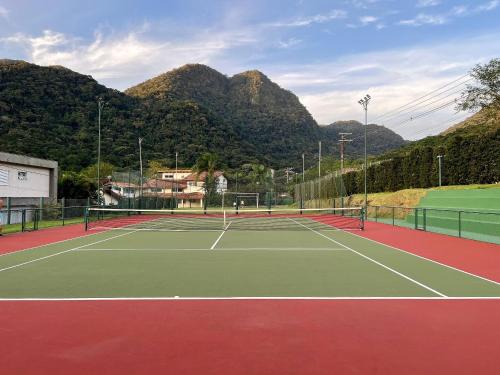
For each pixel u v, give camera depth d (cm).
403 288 950
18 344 589
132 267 1245
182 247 1750
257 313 742
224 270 1190
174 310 762
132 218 4038
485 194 2748
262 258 1430
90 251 1623
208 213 4950
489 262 1346
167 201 5450
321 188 4503
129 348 573
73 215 3712
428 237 2150
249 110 18925
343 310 763
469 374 495
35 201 3769
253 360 532
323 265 1280
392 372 499
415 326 670
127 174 4412
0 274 1134
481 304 808
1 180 3428
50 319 708
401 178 4784
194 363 523
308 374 493
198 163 7225
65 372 499
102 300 838
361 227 2598
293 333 635
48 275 1118
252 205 6300
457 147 3881
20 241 1995
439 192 3228
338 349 570
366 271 1176
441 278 1073
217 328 659
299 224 3191
